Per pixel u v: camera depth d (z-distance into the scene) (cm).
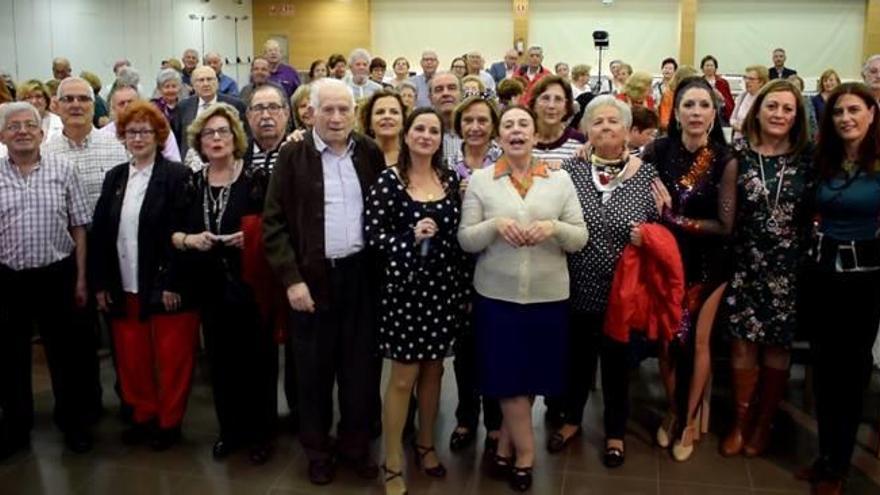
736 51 1319
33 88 479
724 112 796
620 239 302
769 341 307
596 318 317
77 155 363
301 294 282
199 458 325
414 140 282
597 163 311
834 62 1293
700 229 305
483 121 321
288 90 867
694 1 1295
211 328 318
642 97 463
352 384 300
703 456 325
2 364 329
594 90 952
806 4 1283
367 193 288
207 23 1300
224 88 875
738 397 323
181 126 546
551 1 1355
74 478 308
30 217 316
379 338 292
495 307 285
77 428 331
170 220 316
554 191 285
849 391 289
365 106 335
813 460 321
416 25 1407
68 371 329
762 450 325
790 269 302
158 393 338
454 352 329
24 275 321
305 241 284
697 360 318
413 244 276
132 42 1123
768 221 301
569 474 310
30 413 338
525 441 297
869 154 274
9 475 310
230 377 321
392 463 294
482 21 1385
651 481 304
